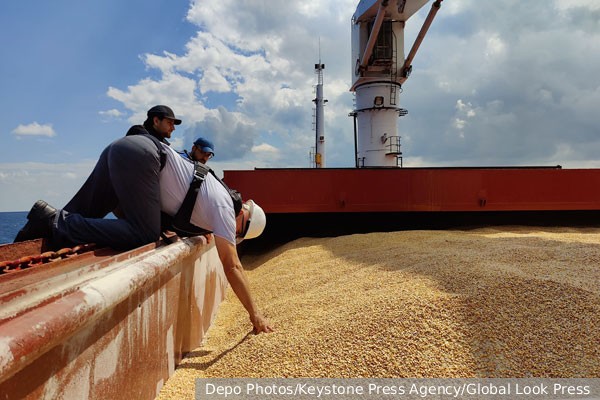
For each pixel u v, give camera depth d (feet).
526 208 24.27
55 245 8.16
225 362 8.20
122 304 5.49
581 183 24.54
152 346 6.73
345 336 7.98
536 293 8.68
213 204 9.34
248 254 26.68
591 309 7.89
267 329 9.25
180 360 8.53
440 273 10.83
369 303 9.24
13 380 3.27
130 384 5.77
